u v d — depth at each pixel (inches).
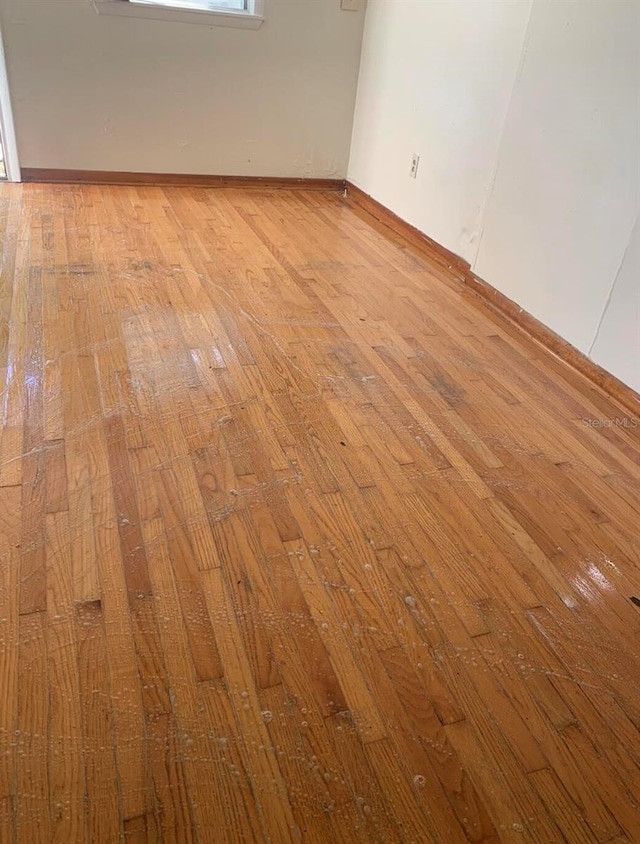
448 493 64.9
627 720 45.5
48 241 113.5
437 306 106.3
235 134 150.4
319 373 83.2
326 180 164.4
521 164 98.0
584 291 87.7
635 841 38.7
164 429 69.5
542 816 39.5
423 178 128.3
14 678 44.1
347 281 111.7
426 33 121.1
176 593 51.2
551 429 77.1
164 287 101.3
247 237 126.6
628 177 78.1
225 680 45.3
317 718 43.6
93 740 41.1
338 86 152.1
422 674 47.1
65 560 52.9
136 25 130.4
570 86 86.0
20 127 134.4
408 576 54.9
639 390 80.5
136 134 142.8
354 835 37.7
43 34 126.1
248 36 138.8
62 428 67.9
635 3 74.4
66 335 85.1
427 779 40.8
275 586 52.7
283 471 65.3
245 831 37.4
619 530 62.6
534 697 46.4
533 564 57.5
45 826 36.7
